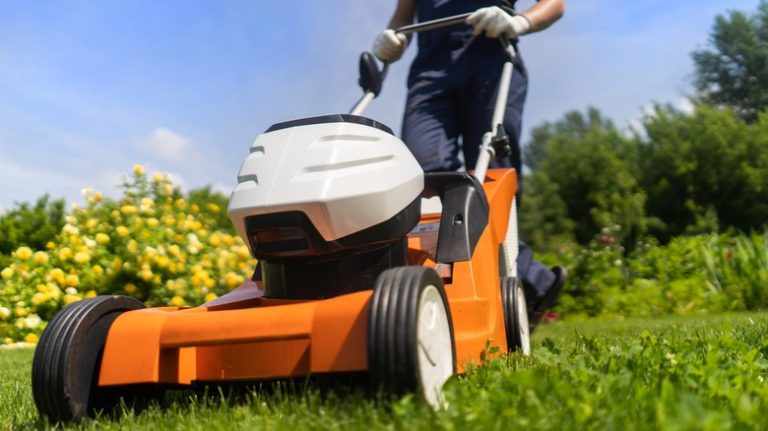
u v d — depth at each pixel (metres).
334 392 2.12
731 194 22.38
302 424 1.70
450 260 2.59
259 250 2.21
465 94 3.84
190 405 2.12
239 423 1.79
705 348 2.58
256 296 2.48
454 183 2.81
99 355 2.13
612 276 8.98
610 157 26.00
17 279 6.19
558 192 27.59
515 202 3.63
